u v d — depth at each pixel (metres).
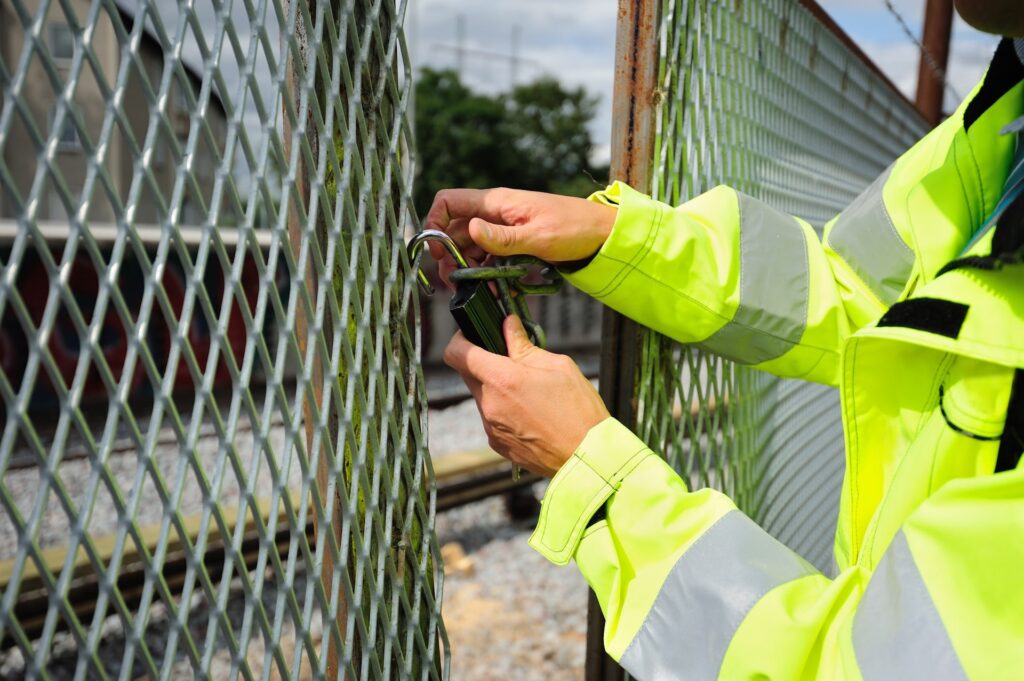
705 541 0.87
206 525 0.70
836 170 2.33
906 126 3.52
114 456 5.19
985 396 0.77
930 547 0.71
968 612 0.68
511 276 0.97
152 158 0.63
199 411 0.68
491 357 0.94
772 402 1.77
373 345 0.86
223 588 0.72
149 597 0.66
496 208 1.01
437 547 0.97
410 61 0.86
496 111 44.75
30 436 0.58
